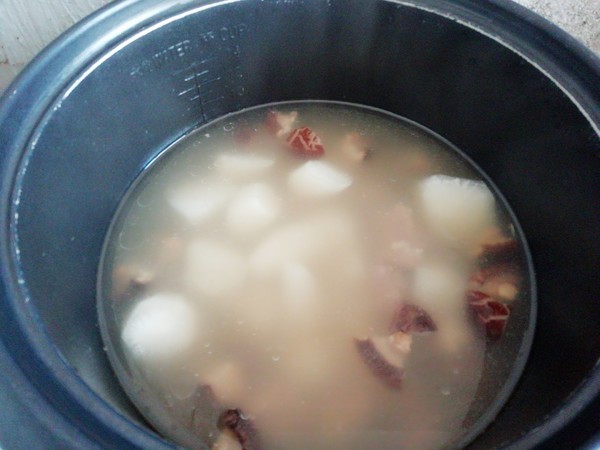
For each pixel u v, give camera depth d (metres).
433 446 0.21
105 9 0.24
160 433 0.21
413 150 0.30
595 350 0.18
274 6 0.27
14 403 0.14
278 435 0.21
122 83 0.25
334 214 0.27
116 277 0.25
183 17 0.25
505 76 0.24
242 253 0.26
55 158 0.22
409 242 0.26
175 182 0.28
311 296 0.24
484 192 0.28
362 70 0.29
